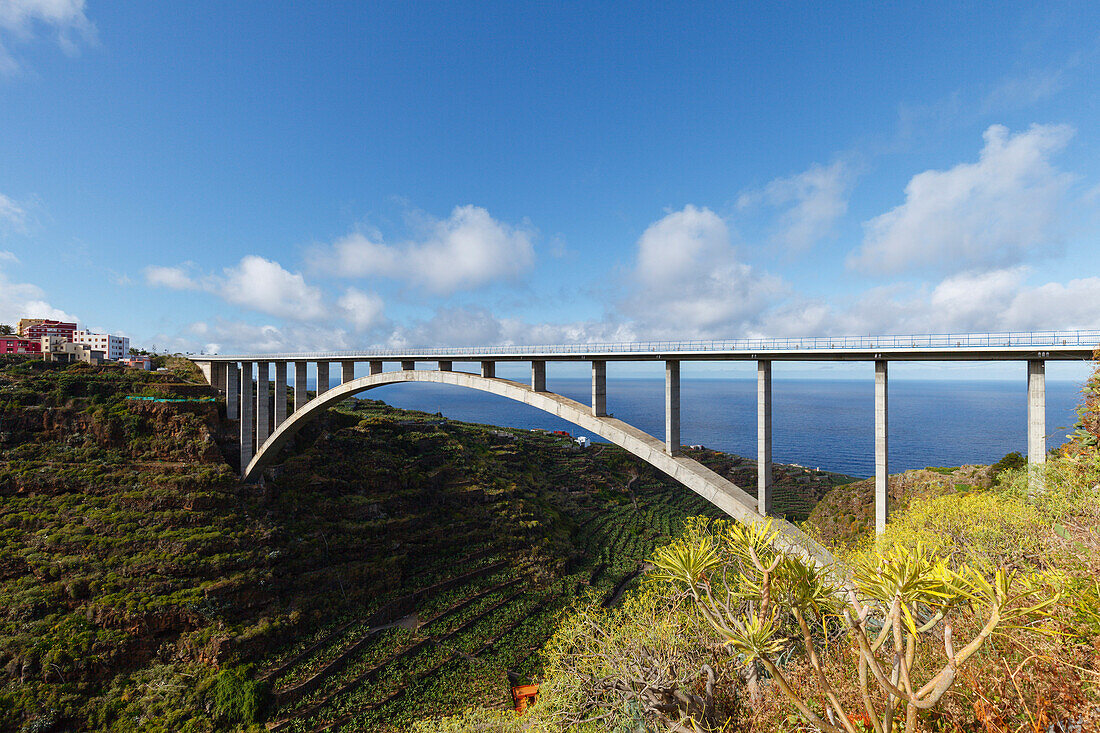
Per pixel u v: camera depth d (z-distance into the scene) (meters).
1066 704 3.04
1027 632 3.49
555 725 10.62
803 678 5.00
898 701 3.62
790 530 13.97
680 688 7.48
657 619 10.30
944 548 8.82
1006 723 3.17
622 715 9.05
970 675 3.49
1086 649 3.17
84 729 22.36
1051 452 12.41
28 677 23.19
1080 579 3.78
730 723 6.30
